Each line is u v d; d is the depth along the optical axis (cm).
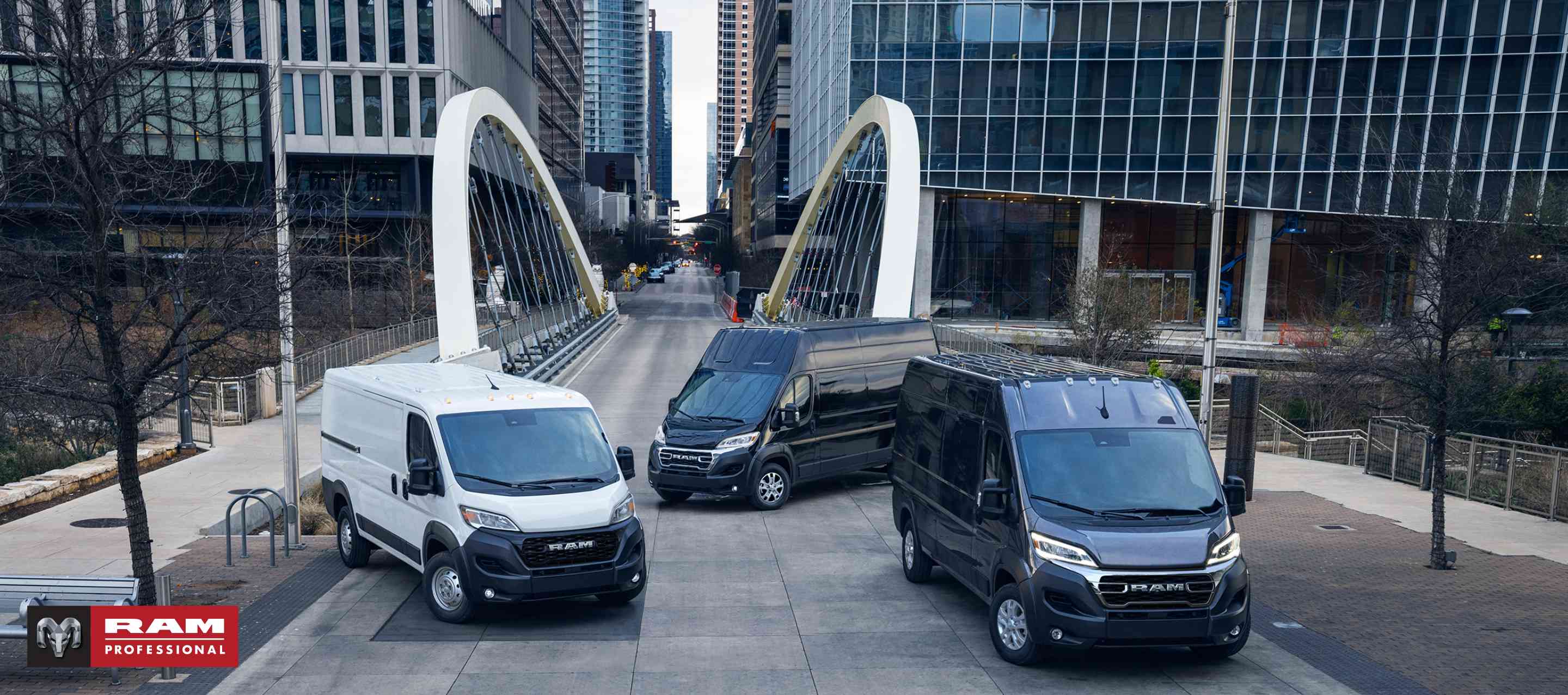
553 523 845
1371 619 888
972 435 882
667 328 5288
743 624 866
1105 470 779
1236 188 4741
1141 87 4781
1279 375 2994
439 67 5291
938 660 772
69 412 1195
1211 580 712
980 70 4853
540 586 830
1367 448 1877
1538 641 821
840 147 4472
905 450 1076
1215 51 4694
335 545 1185
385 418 985
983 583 828
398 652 782
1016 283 5216
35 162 762
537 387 1010
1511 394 1855
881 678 731
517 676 730
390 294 4238
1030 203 5175
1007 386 841
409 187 5384
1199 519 746
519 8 7444
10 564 1049
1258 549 1197
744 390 1469
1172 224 5325
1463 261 1088
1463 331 1223
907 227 3456
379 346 3378
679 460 1385
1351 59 4566
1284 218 5141
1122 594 705
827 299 5641
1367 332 2247
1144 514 746
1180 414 834
